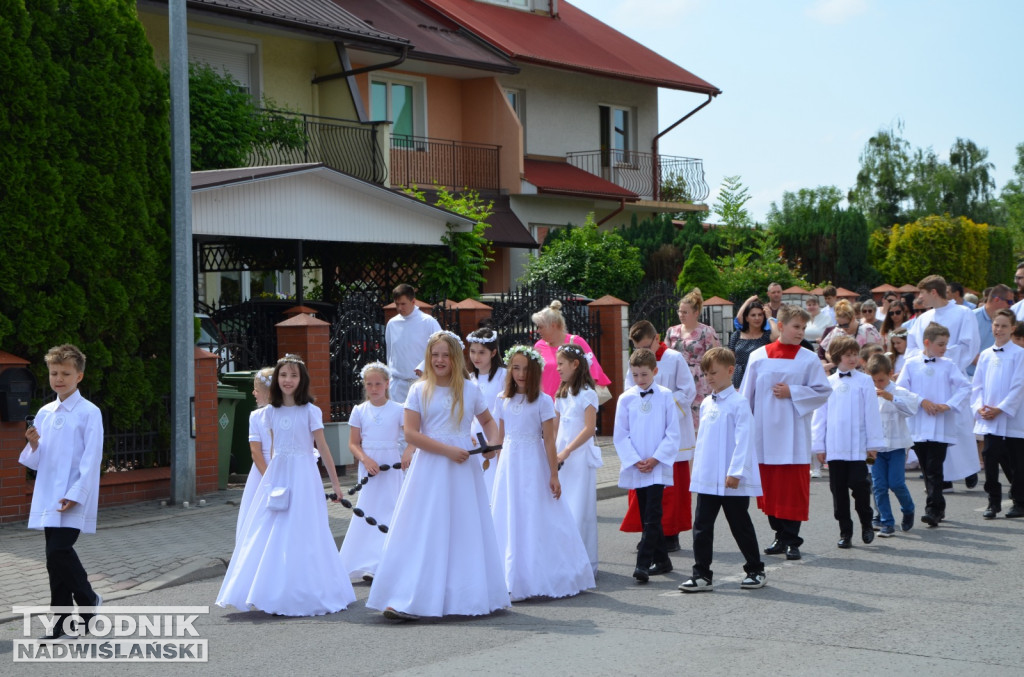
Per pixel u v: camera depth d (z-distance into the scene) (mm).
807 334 16422
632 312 18984
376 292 20547
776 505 9250
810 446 9352
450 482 7566
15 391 10961
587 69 30703
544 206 29953
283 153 22328
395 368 12820
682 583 8406
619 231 27891
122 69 12508
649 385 8672
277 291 23609
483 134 29172
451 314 16422
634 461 8539
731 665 6035
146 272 12641
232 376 13906
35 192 11641
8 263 11453
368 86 27141
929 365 10844
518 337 16953
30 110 11547
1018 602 7395
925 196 66438
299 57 23859
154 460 12773
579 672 5996
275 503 7863
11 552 9812
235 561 8188
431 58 26266
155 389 12773
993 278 36156
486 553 7609
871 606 7395
